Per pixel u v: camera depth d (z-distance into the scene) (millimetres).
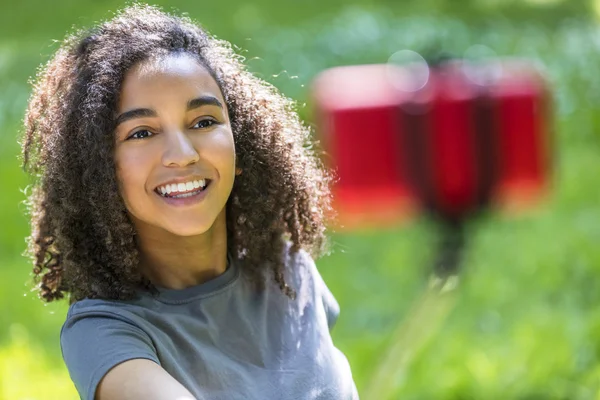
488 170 3854
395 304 7445
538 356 5984
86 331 2529
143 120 2611
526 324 6586
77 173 2691
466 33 14172
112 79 2633
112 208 2660
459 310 7141
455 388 5777
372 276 8039
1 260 8656
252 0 16391
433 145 3793
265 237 2959
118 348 2461
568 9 15836
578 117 11812
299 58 13008
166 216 2625
